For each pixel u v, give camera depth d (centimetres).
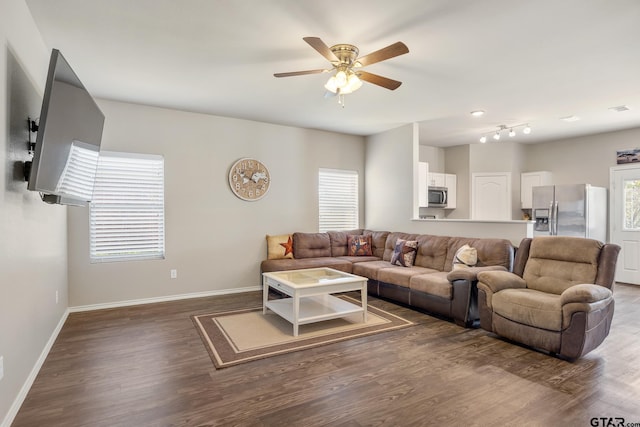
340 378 247
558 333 275
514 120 526
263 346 303
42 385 235
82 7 230
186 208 471
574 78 356
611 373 255
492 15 238
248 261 519
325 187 602
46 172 200
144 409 208
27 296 229
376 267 473
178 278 466
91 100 258
